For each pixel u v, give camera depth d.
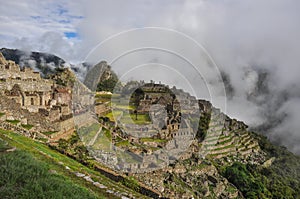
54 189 14.02
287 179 105.62
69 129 34.56
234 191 59.88
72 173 20.50
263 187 72.00
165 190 33.25
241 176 70.00
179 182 40.12
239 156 94.31
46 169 16.80
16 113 31.48
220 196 53.50
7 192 12.37
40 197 12.63
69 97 42.75
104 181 21.67
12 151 17.88
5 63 40.84
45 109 33.94
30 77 43.62
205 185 49.09
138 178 27.11
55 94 40.72
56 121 33.00
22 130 29.00
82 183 19.08
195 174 50.12
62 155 25.34
